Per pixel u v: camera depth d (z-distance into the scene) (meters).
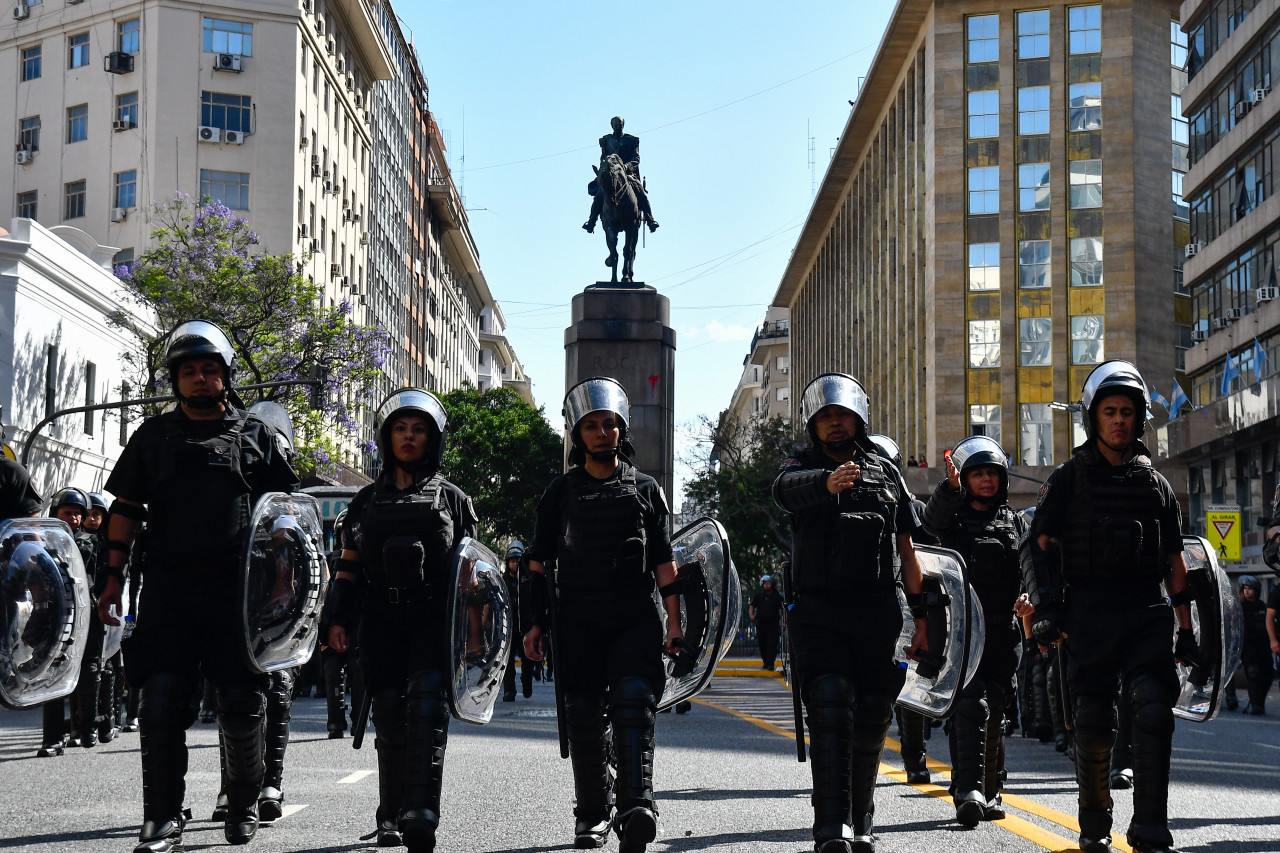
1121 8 58.41
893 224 70.44
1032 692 14.55
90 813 7.91
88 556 12.20
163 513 6.16
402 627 6.38
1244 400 40.88
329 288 61.09
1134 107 58.03
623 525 6.20
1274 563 11.66
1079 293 57.72
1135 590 6.22
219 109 53.62
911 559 6.21
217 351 6.29
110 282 39.41
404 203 83.00
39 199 54.69
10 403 33.72
